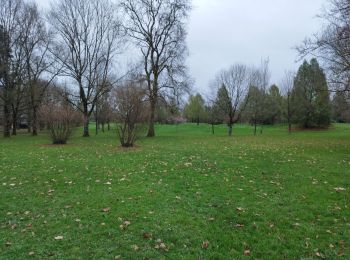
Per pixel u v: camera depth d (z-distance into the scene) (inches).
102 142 983.0
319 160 551.5
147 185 371.6
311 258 201.9
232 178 408.2
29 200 320.2
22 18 1359.5
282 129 2006.6
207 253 208.7
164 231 240.2
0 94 1342.3
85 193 343.0
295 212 279.6
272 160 546.9
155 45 1307.8
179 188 358.9
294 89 1905.8
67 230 244.4
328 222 257.8
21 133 1675.7
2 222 263.0
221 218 266.2
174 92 1311.5
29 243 223.5
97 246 218.4
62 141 922.1
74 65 1349.7
